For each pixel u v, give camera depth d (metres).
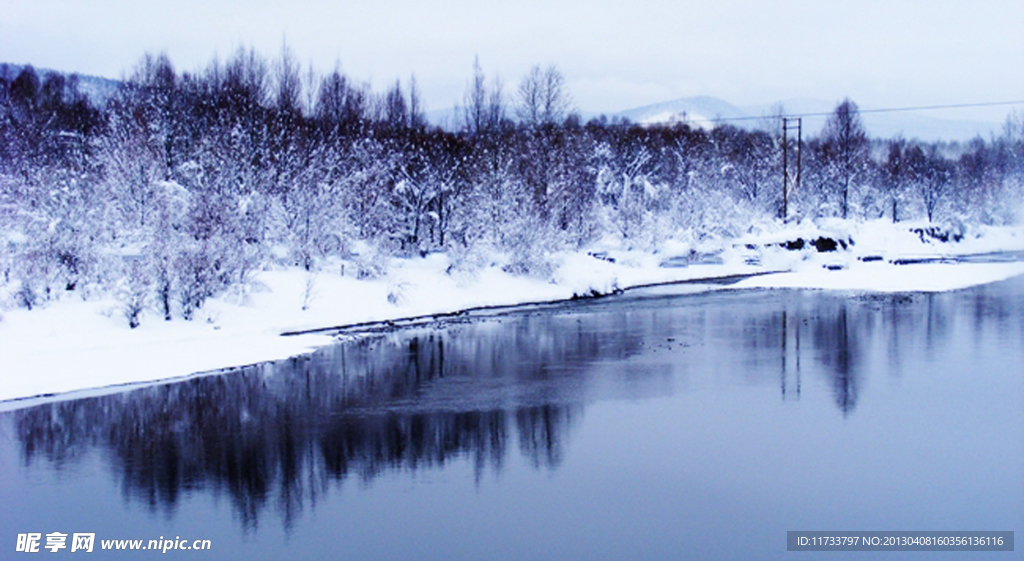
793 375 19.70
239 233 30.52
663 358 22.34
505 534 10.45
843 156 78.12
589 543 10.21
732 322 29.36
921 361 21.19
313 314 28.66
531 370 20.86
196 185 34.88
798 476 12.45
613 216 54.28
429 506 11.41
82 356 20.98
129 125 42.47
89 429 15.32
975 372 19.69
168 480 12.52
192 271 25.59
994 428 14.79
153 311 24.94
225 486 12.27
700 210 57.06
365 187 39.03
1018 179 99.62
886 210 84.38
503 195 41.00
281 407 16.97
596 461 13.25
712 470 12.73
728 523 10.77
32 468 13.09
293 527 10.70
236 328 25.59
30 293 23.39
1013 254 70.75
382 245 34.81
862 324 28.14
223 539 10.38
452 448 14.05
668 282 46.16
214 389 18.66
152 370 20.34
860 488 11.92
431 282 35.09
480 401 17.44
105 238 31.91
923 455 13.34
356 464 13.20
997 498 11.51
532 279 39.06
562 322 29.94
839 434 14.58
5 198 34.88
